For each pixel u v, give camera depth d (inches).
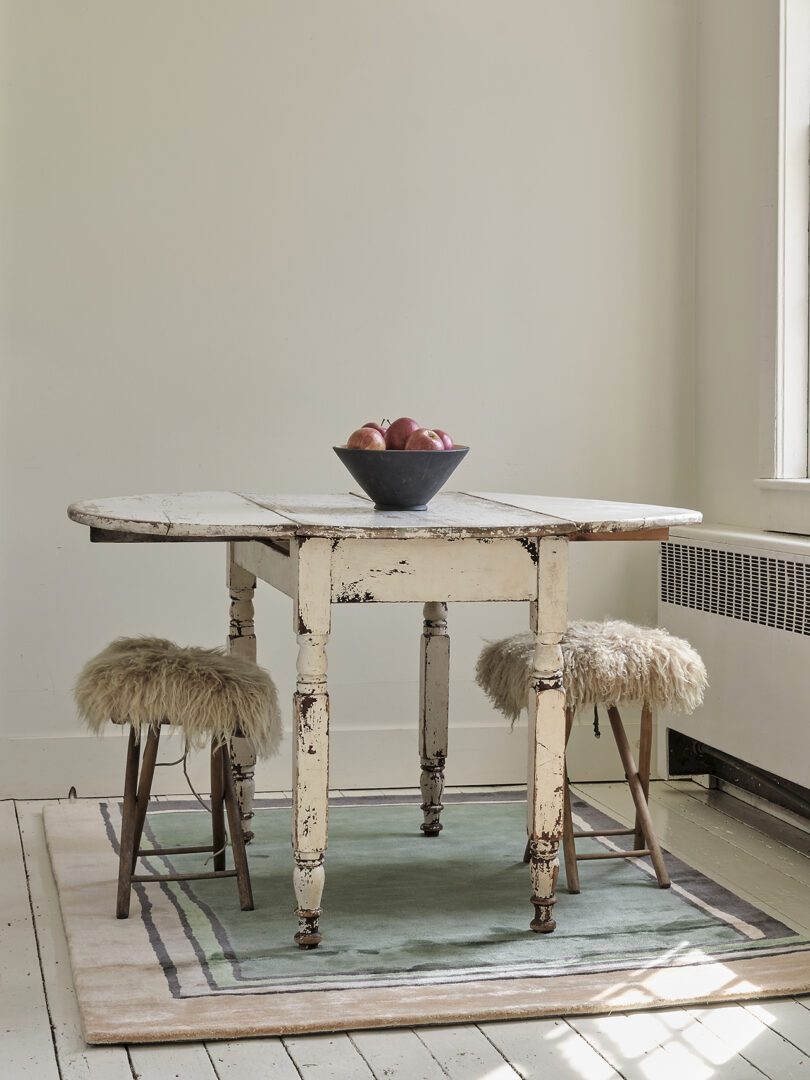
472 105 150.6
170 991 89.9
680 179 156.6
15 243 140.7
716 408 153.3
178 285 144.9
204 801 143.8
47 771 144.2
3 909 108.3
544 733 100.1
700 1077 80.0
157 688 99.7
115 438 144.6
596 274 155.0
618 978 93.6
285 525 92.2
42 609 144.0
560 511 107.9
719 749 139.6
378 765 151.4
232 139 145.2
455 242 151.2
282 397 148.2
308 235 147.6
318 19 146.4
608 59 153.9
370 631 151.0
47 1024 86.4
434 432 109.1
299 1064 81.0
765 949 99.6
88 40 141.2
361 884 114.9
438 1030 86.4
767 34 139.3
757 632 130.4
